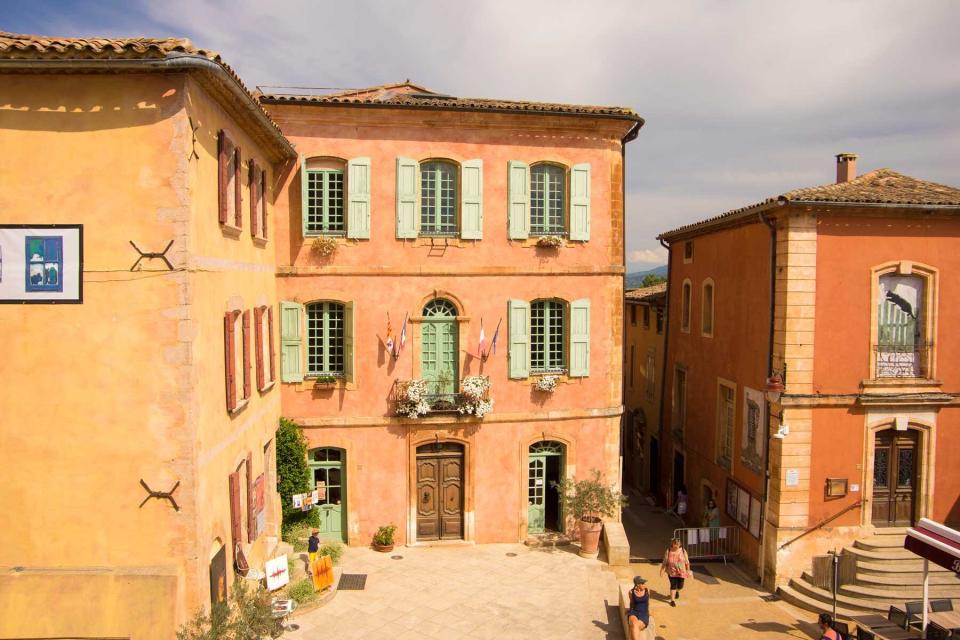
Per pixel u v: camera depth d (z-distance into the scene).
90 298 9.69
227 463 11.62
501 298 16.75
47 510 9.81
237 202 12.36
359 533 16.59
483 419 16.73
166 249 9.65
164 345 9.74
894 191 16.59
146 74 9.52
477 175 16.42
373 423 16.42
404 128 16.17
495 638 12.55
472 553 16.45
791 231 16.05
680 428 23.59
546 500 17.73
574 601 14.09
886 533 16.53
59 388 9.74
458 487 17.09
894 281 16.59
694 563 18.25
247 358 12.99
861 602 14.83
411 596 14.12
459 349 16.64
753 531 17.44
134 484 9.82
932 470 16.70
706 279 21.08
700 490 21.41
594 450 17.42
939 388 16.69
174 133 9.58
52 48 8.95
